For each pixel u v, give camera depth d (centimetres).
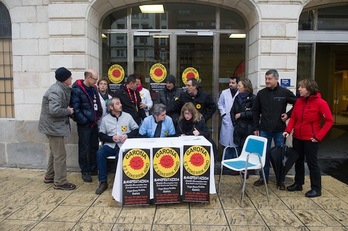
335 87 1293
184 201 390
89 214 365
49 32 530
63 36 529
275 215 363
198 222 345
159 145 386
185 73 600
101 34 598
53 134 436
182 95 503
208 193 388
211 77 602
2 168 557
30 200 407
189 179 387
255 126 478
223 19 600
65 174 453
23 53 548
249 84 498
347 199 415
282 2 521
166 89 524
